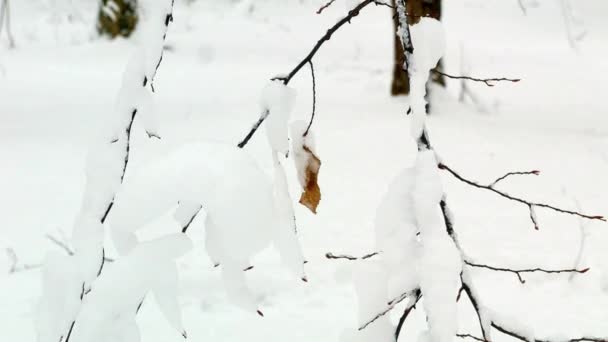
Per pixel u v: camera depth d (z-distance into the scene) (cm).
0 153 798
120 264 122
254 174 122
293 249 121
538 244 500
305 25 2009
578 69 1467
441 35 128
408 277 117
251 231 117
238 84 1235
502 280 436
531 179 675
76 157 783
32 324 376
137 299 123
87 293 131
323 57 1573
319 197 127
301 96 1109
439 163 125
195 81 1266
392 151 766
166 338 362
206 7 2155
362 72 1370
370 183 660
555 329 368
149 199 118
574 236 517
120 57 1510
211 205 117
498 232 526
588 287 422
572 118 1019
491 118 969
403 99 1036
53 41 1706
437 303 110
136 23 1648
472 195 623
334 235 520
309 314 390
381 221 121
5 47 1614
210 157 121
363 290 126
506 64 1504
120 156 135
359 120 907
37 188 673
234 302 120
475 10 2114
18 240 532
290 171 690
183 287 424
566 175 692
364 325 124
